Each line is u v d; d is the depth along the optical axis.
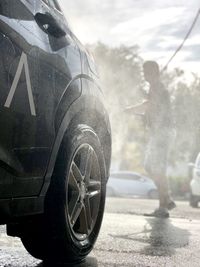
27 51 2.58
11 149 2.44
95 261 3.15
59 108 2.82
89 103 3.15
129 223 4.98
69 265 3.03
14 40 2.49
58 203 2.85
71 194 3.01
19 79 2.49
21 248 3.50
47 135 2.71
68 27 3.24
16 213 2.55
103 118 3.39
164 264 3.11
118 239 3.94
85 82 3.13
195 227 4.93
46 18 2.87
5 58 2.40
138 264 3.08
